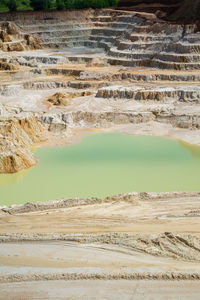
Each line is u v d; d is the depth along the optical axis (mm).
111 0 118750
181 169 40688
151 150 47031
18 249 21312
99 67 81250
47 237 22578
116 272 18266
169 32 83750
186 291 16953
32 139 49156
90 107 59688
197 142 49562
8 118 48688
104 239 22219
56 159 44219
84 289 17203
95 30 105562
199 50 77438
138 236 22266
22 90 70062
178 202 30844
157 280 17719
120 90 62812
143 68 77875
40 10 114250
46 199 34188
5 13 104750
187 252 20625
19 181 38375
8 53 93625
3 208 30828
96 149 47562
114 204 30797
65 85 71750
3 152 41281
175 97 61938
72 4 122750
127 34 91938
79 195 34875
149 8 103938
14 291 17141
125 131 54469
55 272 18422
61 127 52656
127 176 39000
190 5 92000
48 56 88938
